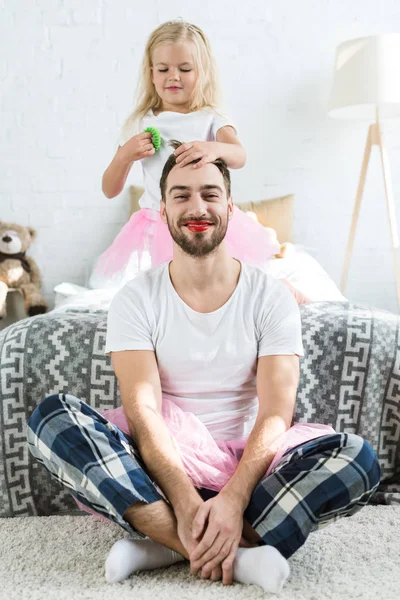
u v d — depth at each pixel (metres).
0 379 1.71
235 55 3.21
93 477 1.25
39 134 3.21
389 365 1.76
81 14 3.16
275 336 1.46
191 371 1.47
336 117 3.10
